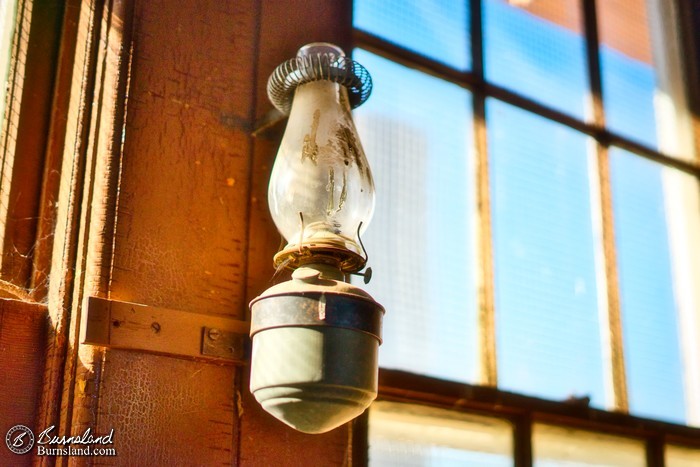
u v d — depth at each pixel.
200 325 1.43
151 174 1.48
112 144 1.45
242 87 1.63
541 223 2.06
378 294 1.78
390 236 1.84
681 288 2.24
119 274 1.40
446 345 1.83
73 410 1.33
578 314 2.04
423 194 1.91
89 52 1.54
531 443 1.84
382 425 1.68
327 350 1.23
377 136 1.89
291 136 1.40
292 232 1.34
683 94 2.45
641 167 2.29
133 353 1.37
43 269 1.48
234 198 1.55
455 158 1.99
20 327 1.40
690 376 2.17
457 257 1.91
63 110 1.56
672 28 2.51
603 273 2.11
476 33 2.12
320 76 1.42
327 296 1.24
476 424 1.80
